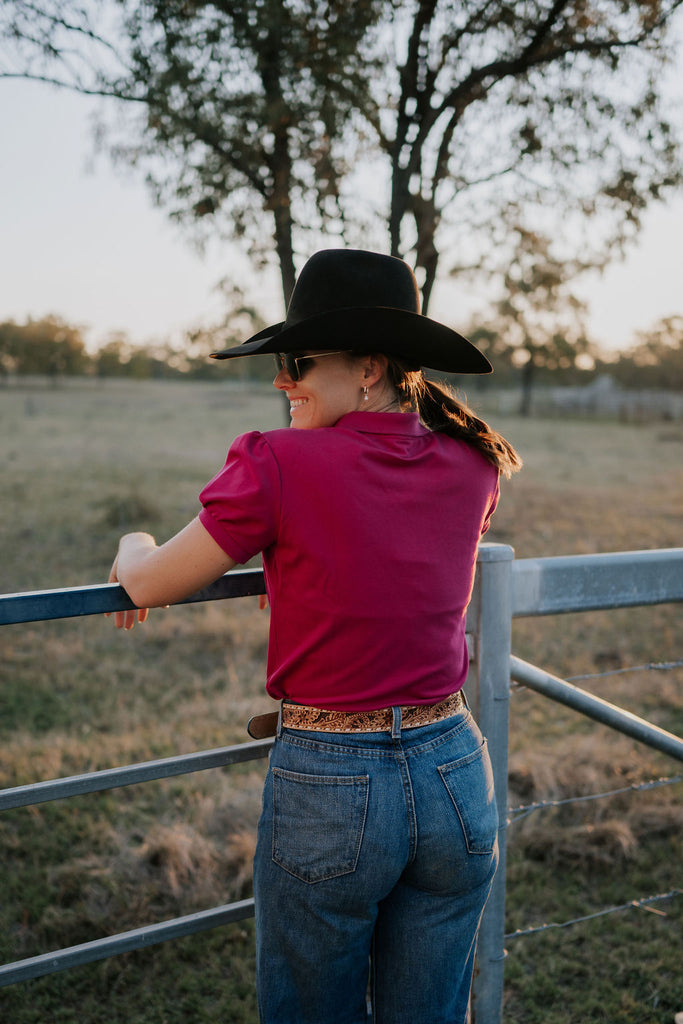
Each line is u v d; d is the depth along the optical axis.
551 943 2.51
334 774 1.07
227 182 4.21
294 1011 1.16
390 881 1.09
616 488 13.88
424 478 1.13
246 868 2.77
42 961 1.34
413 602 1.08
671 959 2.41
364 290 1.13
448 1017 1.20
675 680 4.89
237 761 1.46
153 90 3.74
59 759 3.58
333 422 1.16
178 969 2.38
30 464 16.38
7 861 2.88
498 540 9.29
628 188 4.47
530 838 3.04
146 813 3.23
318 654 1.08
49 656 5.19
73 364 95.88
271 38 3.67
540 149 4.50
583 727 4.18
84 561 7.88
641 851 3.01
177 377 101.50
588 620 6.23
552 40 4.17
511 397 52.12
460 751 1.15
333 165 4.27
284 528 1.04
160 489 12.84
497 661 1.60
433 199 4.44
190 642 5.54
